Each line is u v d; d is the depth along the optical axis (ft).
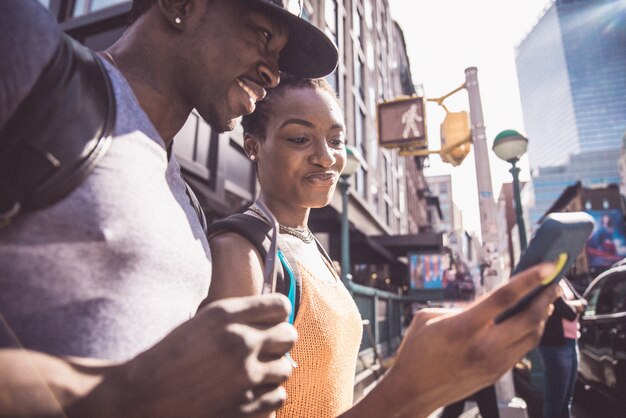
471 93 19.42
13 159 1.33
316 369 2.74
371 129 67.56
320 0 43.73
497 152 20.07
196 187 18.99
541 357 10.80
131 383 1.15
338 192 41.01
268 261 2.26
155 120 2.31
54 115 1.42
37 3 1.63
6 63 1.34
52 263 1.41
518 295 1.30
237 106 2.48
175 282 1.86
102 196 1.54
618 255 141.59
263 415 1.33
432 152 23.44
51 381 1.07
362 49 67.46
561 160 467.11
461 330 1.33
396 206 89.04
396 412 1.43
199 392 1.17
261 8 2.41
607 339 15.28
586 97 456.45
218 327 1.29
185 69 2.35
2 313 1.34
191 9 2.32
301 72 3.30
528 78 526.57
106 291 1.51
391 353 30.37
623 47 457.68
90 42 20.63
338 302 3.24
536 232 1.50
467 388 1.40
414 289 62.90
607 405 16.96
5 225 1.34
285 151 3.45
